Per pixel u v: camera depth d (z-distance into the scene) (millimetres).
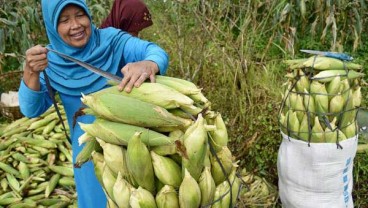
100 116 1427
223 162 1430
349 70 2154
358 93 2182
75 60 1607
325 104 2113
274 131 2959
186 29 3775
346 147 2154
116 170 1387
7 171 3105
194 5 4066
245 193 2715
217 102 3338
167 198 1323
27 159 3170
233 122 3119
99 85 1850
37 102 1836
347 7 4273
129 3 2867
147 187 1357
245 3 4199
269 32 4297
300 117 2174
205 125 1336
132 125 1383
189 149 1295
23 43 4387
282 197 2410
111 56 1866
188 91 1459
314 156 2154
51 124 3447
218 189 1414
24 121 3572
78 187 2035
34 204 2855
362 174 2973
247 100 3229
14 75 4434
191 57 3555
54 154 3225
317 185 2217
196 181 1348
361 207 2844
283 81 3352
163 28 3822
